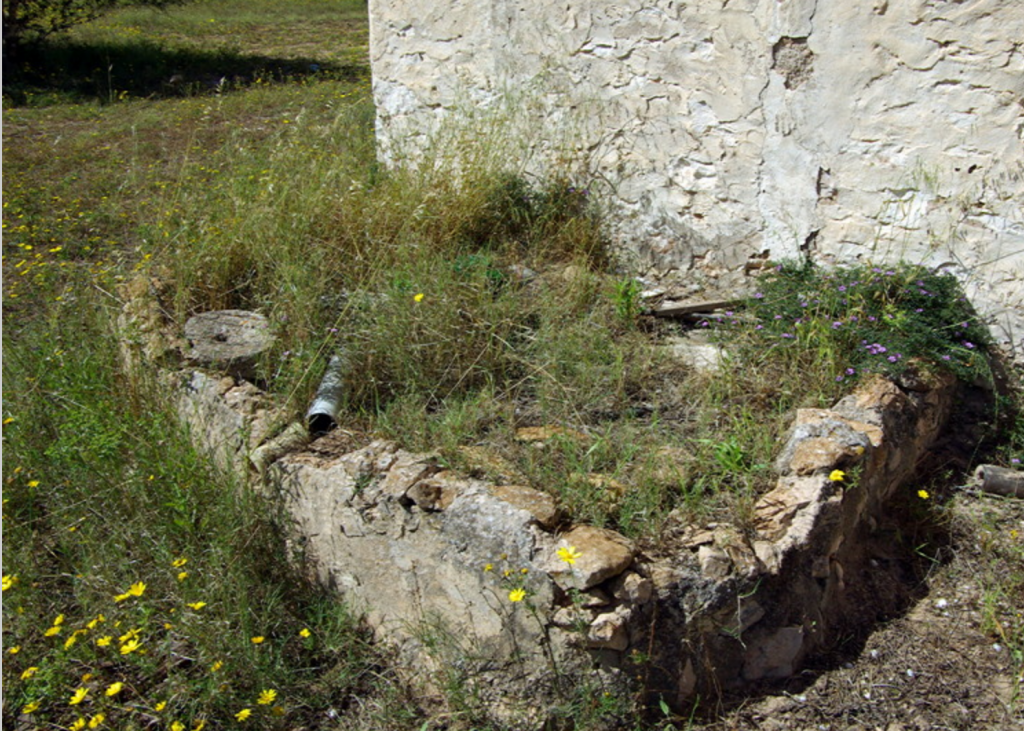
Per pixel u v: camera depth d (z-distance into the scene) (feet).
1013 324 14.10
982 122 13.56
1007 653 10.44
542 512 9.84
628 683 9.37
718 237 16.70
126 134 31.99
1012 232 13.76
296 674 10.43
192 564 11.05
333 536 11.10
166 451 12.29
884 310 13.70
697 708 9.72
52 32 45.21
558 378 13.25
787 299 14.40
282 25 62.13
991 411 14.03
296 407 12.60
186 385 13.64
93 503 12.25
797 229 15.75
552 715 9.43
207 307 15.67
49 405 14.16
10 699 10.11
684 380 13.52
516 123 18.94
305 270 14.94
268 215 16.79
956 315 14.01
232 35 57.16
